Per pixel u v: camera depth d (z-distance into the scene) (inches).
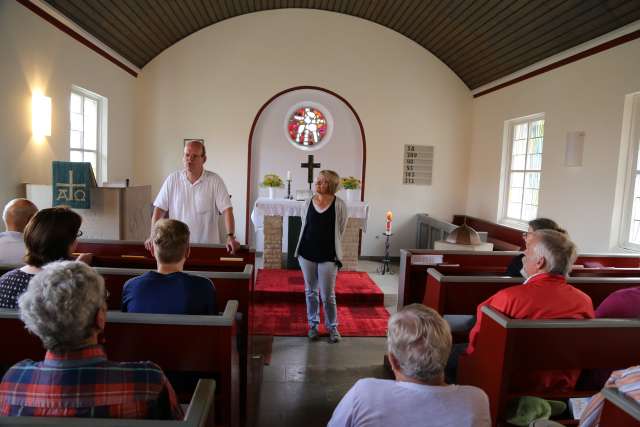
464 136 308.0
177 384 74.7
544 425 59.9
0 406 44.5
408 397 47.1
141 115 286.4
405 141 303.6
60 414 43.5
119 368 45.9
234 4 271.1
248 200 299.3
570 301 77.1
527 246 84.2
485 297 111.0
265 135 307.0
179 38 283.4
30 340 65.7
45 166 182.5
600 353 74.2
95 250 123.3
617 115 179.8
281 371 130.6
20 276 69.6
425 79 301.4
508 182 271.3
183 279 73.0
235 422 75.5
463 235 170.9
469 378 85.1
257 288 199.9
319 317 169.8
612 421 46.4
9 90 158.4
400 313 51.5
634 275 125.9
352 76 296.4
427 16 260.5
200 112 289.7
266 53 290.5
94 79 225.8
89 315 44.9
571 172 206.8
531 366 73.4
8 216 97.7
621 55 177.6
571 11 187.5
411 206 308.5
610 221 182.4
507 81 263.4
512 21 218.5
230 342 66.9
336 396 116.6
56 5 181.3
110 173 249.4
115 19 219.1
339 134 311.1
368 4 273.3
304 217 149.4
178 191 134.2
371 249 308.7
